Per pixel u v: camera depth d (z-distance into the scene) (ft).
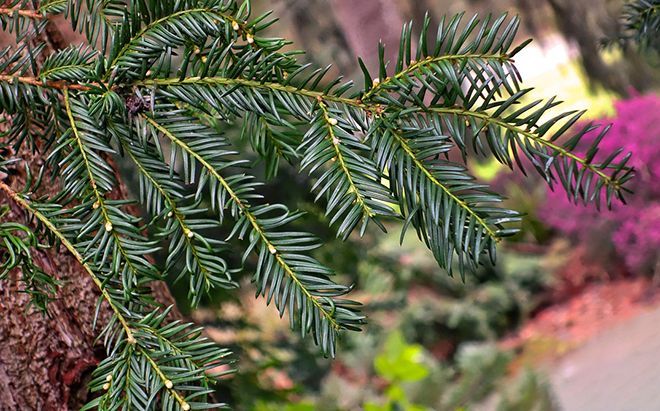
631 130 32.09
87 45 3.43
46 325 3.95
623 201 3.02
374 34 25.02
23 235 3.43
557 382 27.45
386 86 3.14
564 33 24.91
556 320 35.50
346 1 24.89
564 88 36.35
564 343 32.68
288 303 3.18
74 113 3.28
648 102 31.73
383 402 11.49
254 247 3.22
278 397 11.30
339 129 3.16
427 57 3.14
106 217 3.26
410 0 26.76
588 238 37.40
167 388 3.24
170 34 3.23
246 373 11.30
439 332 35.22
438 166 3.13
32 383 3.93
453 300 36.01
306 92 3.19
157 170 3.29
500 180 39.34
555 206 37.68
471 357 13.17
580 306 36.04
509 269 37.76
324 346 3.15
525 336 35.12
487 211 3.10
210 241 3.24
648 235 34.42
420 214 3.14
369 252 17.58
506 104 3.09
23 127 3.37
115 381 3.23
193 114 3.69
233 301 12.16
